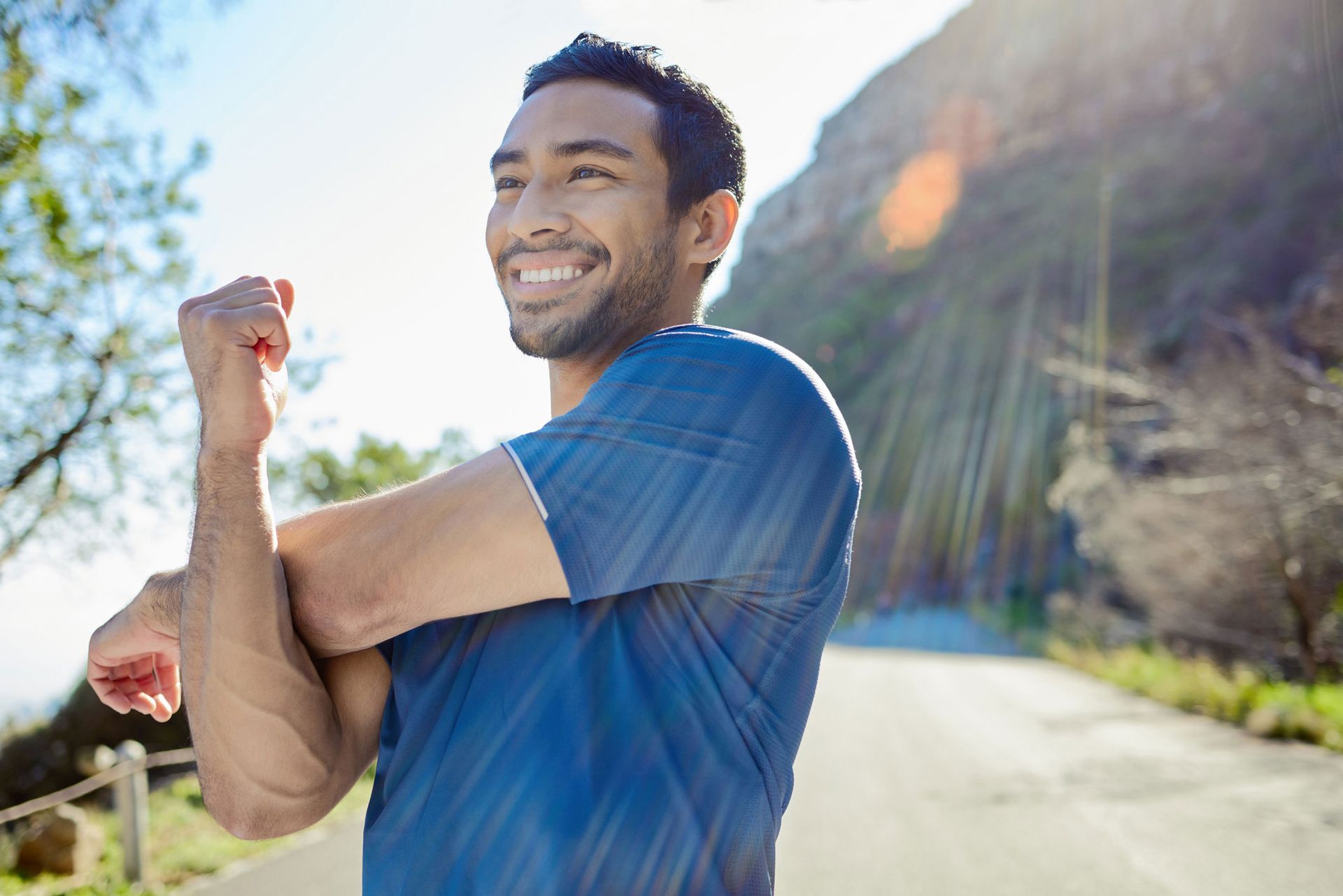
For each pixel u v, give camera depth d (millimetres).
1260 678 17344
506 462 1034
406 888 1010
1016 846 6824
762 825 1067
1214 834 7078
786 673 1110
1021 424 88125
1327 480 16266
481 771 1010
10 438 7477
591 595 1011
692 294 1342
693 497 1028
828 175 186750
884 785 9320
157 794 9641
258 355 1034
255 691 981
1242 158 84062
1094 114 133250
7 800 10820
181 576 1224
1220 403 17812
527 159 1271
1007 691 20562
